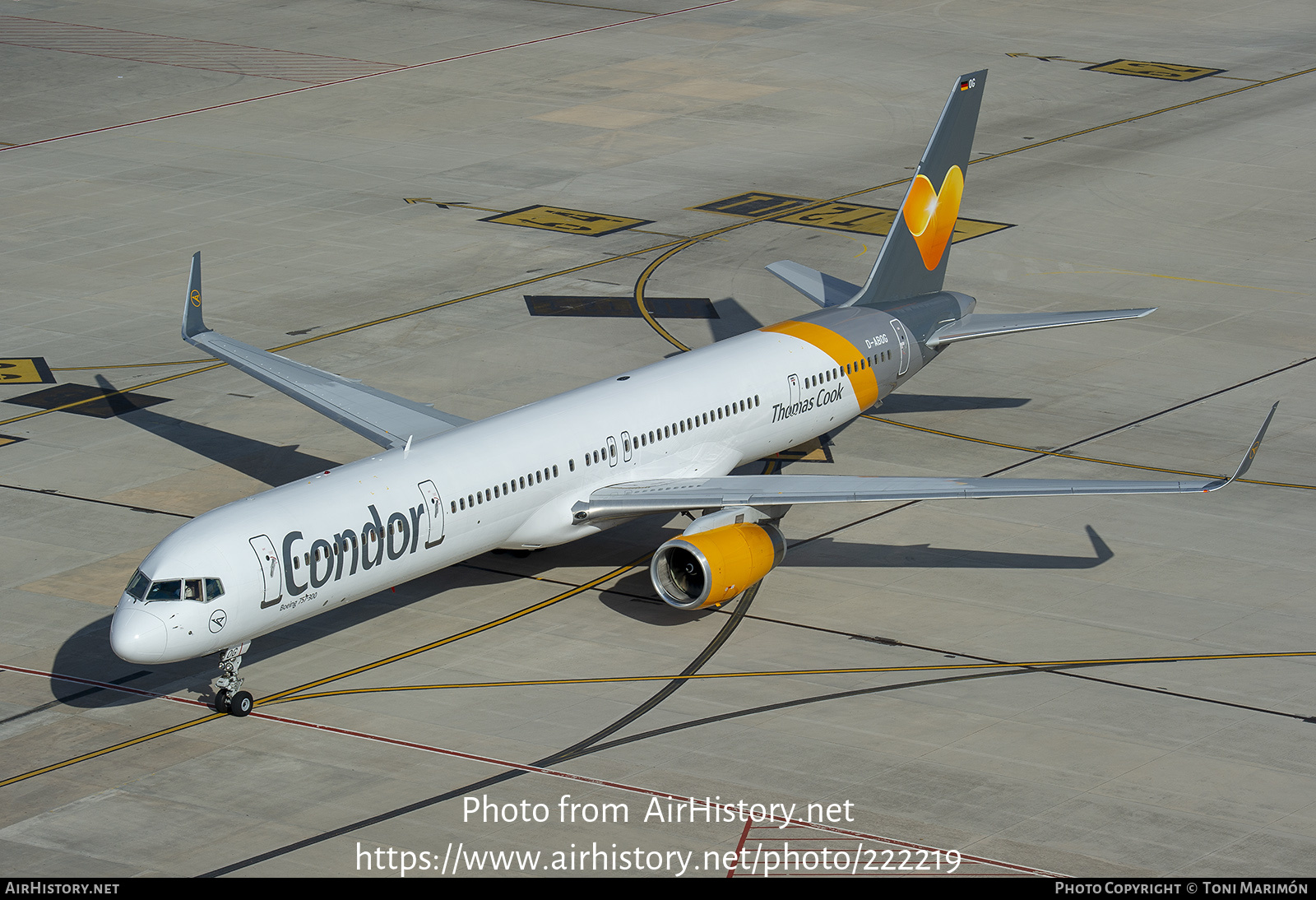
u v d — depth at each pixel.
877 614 113.12
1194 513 129.88
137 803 88.69
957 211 146.75
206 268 186.75
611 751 94.69
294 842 84.94
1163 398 154.50
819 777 91.75
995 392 156.75
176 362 160.75
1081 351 167.25
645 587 118.19
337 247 195.25
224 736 96.19
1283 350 166.62
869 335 137.62
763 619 112.50
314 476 104.44
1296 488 134.62
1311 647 107.69
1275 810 88.50
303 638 109.50
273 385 132.38
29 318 170.88
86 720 97.81
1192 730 97.19
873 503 132.75
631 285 183.75
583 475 115.38
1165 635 109.44
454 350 162.88
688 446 122.62
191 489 132.00
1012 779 91.56
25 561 118.69
